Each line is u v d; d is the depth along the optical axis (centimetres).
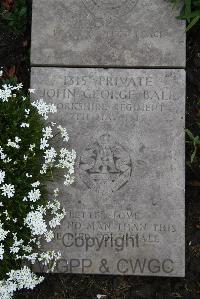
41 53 152
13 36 165
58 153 150
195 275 156
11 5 165
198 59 164
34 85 152
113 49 152
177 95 151
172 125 150
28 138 144
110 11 153
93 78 152
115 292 156
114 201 150
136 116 151
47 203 146
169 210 149
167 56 151
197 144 160
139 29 152
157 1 153
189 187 160
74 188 150
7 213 140
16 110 144
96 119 151
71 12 153
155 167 150
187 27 151
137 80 151
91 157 150
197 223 159
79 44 152
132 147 150
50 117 151
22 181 142
